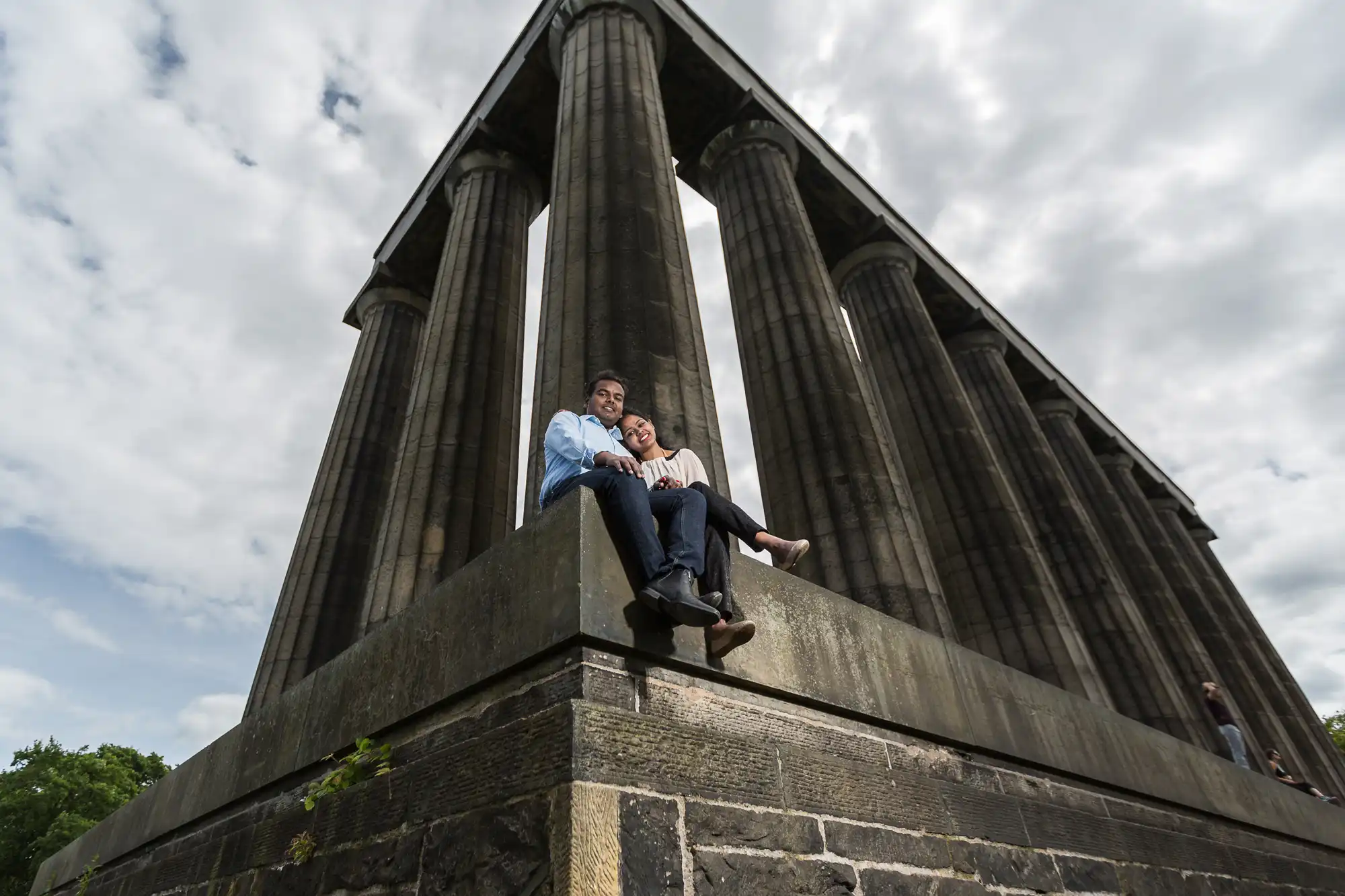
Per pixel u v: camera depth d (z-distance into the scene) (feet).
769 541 11.74
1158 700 45.75
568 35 44.32
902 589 29.32
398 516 34.24
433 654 11.71
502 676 10.07
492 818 8.28
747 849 8.90
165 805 20.80
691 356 26.71
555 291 28.81
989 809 14.29
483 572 11.49
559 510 10.44
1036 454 59.26
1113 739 21.42
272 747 15.90
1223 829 24.48
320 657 39.91
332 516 46.19
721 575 10.85
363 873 10.24
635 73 39.40
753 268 44.01
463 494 35.29
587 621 9.02
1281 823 28.48
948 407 51.13
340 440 50.39
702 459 23.22
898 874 11.00
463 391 39.17
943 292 67.56
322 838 11.83
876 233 61.72
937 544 46.60
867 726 13.20
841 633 13.85
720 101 52.75
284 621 41.01
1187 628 61.82
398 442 52.19
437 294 45.29
